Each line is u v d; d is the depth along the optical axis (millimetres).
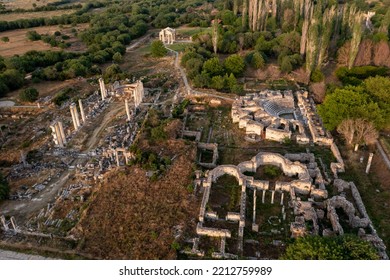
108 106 96875
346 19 122312
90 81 114625
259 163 66750
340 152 71750
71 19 194500
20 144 79688
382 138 75625
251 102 89000
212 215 54219
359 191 61250
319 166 67375
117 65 118875
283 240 51062
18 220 56594
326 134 76375
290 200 58406
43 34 174125
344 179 64000
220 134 79812
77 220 55844
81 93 106625
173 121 81688
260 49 128625
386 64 110438
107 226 53000
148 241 50188
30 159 73000
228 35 141875
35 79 113750
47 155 74250
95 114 91938
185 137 79375
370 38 115562
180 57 133500
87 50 142500
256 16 149875
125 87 108188
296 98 97062
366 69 104375
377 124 71250
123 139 77562
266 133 76875
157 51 134875
